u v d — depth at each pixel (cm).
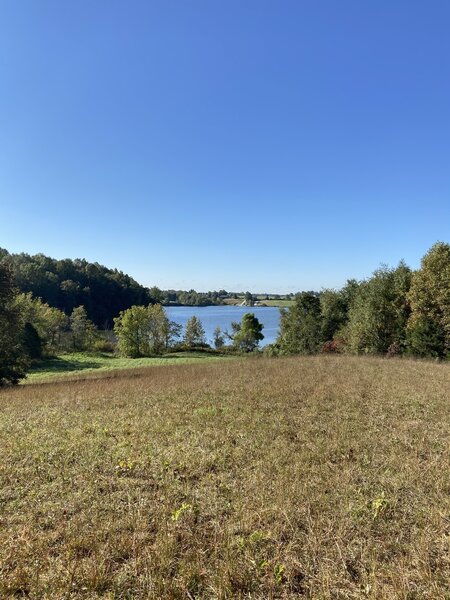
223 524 427
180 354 6088
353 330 3588
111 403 1180
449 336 2825
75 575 338
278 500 473
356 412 980
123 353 5844
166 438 762
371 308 3494
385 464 607
